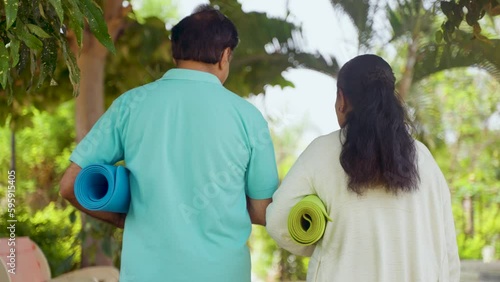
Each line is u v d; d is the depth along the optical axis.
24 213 7.09
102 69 5.75
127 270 2.59
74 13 2.58
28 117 6.75
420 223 2.43
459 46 6.67
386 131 2.39
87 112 5.69
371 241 2.39
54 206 9.41
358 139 2.39
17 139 11.09
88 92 5.68
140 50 6.98
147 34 6.95
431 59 7.25
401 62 7.54
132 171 2.59
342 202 2.42
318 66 7.75
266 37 7.54
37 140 11.23
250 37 7.53
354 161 2.37
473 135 11.43
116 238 6.28
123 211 2.64
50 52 2.83
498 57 6.39
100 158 2.64
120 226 2.89
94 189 2.59
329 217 2.40
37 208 9.49
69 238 6.92
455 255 2.52
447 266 2.50
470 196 11.19
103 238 5.70
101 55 5.70
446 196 2.51
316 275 2.46
